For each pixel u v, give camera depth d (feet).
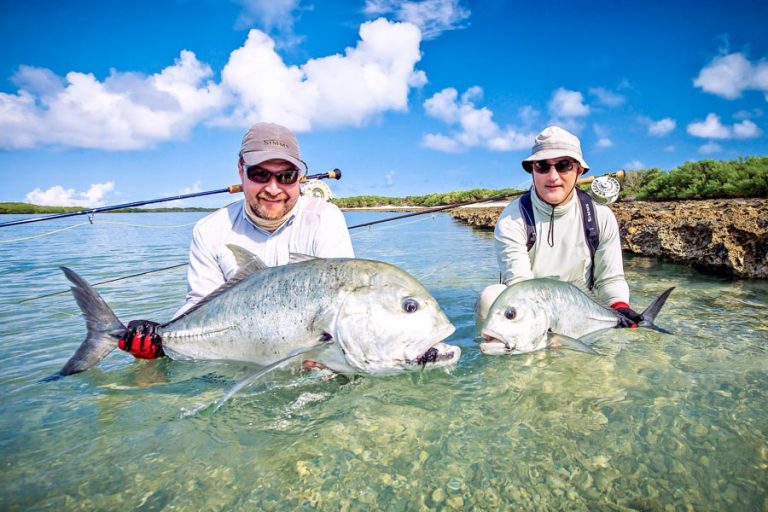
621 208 13.66
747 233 7.25
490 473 2.43
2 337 4.91
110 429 2.86
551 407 3.07
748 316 5.00
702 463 2.46
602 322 4.40
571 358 3.92
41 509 2.19
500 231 5.18
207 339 3.71
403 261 10.50
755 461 2.46
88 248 16.17
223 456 2.59
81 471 2.46
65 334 5.03
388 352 3.23
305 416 3.00
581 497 2.25
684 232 8.61
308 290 3.42
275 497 2.28
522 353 4.01
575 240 4.94
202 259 4.34
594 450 2.59
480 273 8.61
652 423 2.84
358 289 3.30
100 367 3.89
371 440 2.73
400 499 2.26
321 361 3.41
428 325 3.24
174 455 2.60
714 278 7.16
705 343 4.19
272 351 3.50
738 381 3.38
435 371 3.65
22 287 8.18
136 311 6.04
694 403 3.07
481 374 3.62
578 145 4.68
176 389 3.43
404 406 3.12
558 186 4.65
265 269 3.67
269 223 4.26
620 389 3.31
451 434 2.78
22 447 2.68
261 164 3.90
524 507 2.20
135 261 11.89
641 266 8.43
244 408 3.10
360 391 3.34
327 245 4.25
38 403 3.22
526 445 2.66
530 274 4.93
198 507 2.21
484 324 3.94
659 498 2.23
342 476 2.43
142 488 2.33
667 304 5.60
